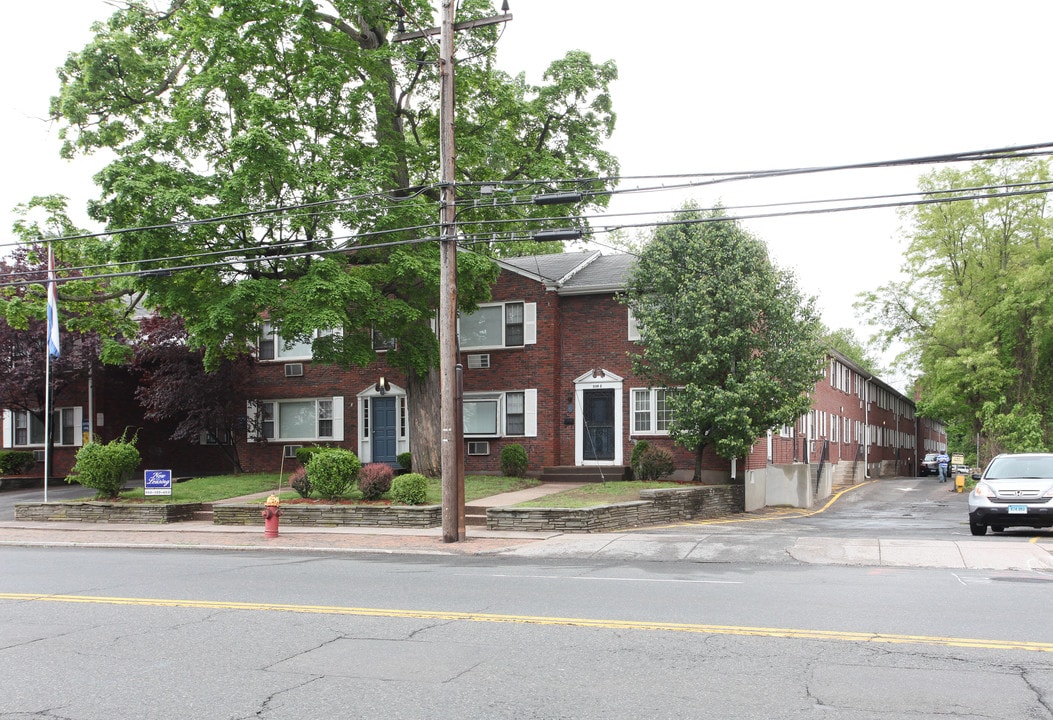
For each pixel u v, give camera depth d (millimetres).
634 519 19969
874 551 14016
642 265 24594
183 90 21703
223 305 20906
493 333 28578
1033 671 6965
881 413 57562
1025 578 11742
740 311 22719
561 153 26016
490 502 21672
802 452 33594
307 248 21609
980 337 41156
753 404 22828
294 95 22359
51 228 23562
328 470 21750
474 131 25031
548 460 27469
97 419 33594
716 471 25766
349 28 24891
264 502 21844
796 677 6887
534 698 6449
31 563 15008
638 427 26922
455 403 17516
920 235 43719
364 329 24625
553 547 15922
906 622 8805
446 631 8727
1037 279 38375
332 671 7293
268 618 9531
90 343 29812
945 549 14000
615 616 9344
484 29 23734
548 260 31141
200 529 20469
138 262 20578
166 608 10250
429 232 22688
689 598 10398
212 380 28906
